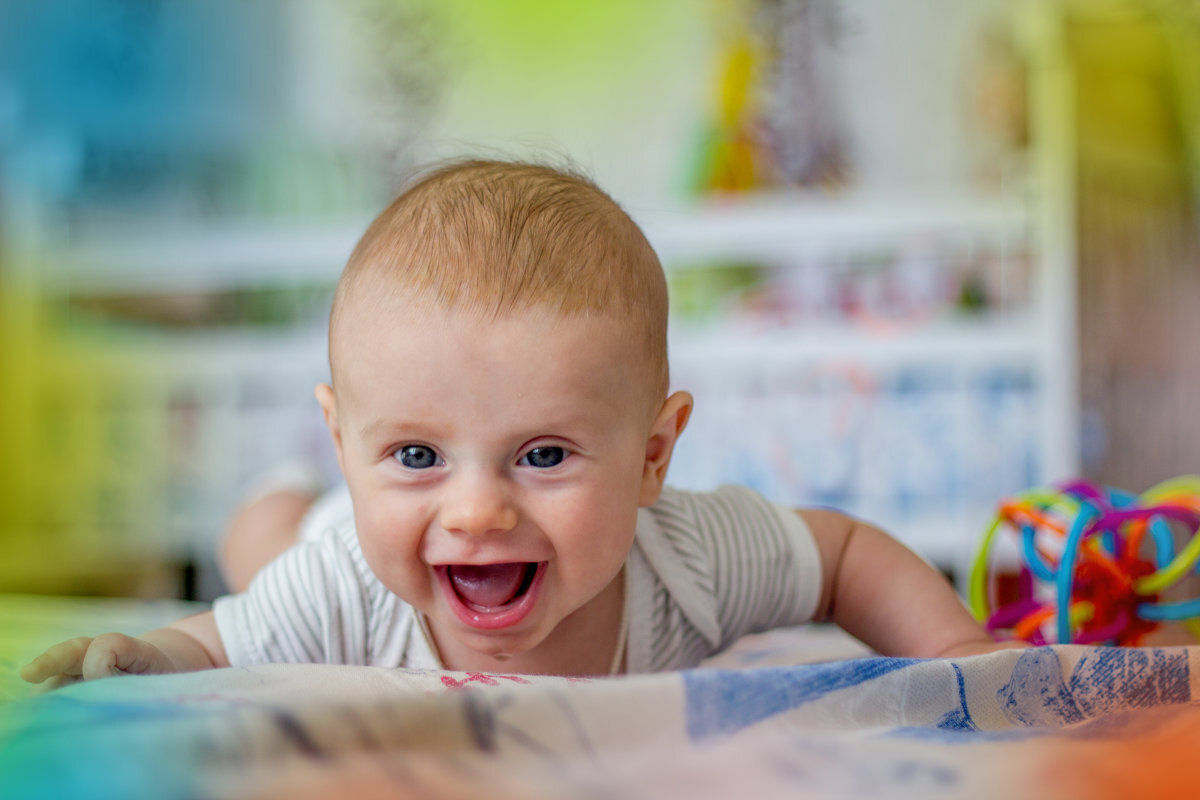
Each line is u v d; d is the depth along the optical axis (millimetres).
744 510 890
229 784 372
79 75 2660
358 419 680
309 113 2629
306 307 2438
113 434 2467
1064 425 2107
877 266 2225
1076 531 859
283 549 1297
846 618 901
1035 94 2297
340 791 372
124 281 2512
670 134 2510
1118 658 647
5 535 2475
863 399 2174
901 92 2414
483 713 447
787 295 2254
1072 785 416
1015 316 2164
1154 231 2312
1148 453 2277
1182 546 1231
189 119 2637
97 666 658
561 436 655
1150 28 2303
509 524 646
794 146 2451
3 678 775
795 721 517
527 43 2570
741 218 2264
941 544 2135
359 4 2609
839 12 2426
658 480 779
